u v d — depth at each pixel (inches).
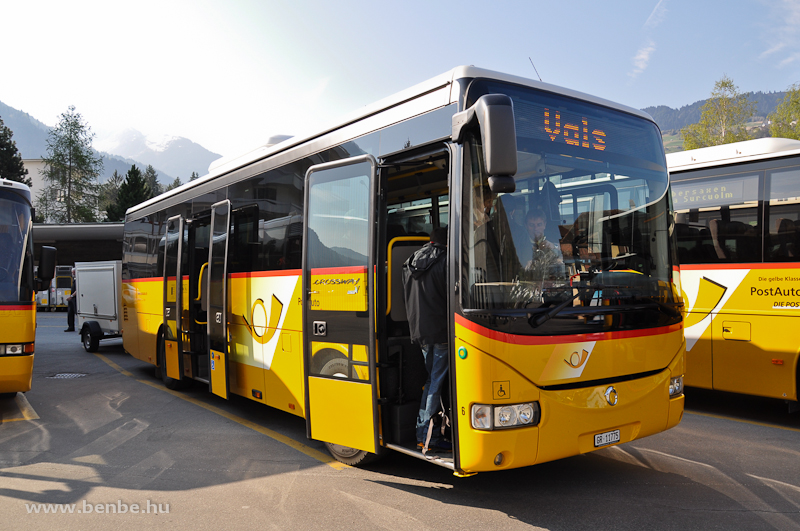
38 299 1545.3
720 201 305.4
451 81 181.5
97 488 207.2
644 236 196.2
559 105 187.9
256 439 271.3
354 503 188.1
